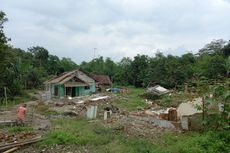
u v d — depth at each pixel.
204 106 13.57
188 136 13.83
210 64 53.66
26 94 46.09
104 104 32.31
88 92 49.94
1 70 39.22
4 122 18.25
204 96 13.52
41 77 66.19
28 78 60.56
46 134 14.62
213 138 11.33
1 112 26.47
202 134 13.07
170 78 59.53
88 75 51.56
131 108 29.58
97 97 41.28
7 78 42.34
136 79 76.56
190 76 58.59
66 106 31.19
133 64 77.44
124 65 87.06
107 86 69.75
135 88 69.06
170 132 15.46
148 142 13.01
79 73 49.94
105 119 20.88
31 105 33.06
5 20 38.34
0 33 38.47
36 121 20.16
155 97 42.69
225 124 12.27
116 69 91.38
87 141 13.35
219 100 13.03
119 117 21.75
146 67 75.69
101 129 16.41
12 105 34.03
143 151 11.30
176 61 64.25
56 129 16.11
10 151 11.84
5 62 39.81
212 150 10.37
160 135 14.72
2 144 12.60
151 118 20.36
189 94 17.67
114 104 32.62
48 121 20.17
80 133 14.72
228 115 12.43
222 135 11.56
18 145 12.56
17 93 43.78
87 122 19.61
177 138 13.57
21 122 18.39
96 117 22.69
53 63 85.00
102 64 95.88
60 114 24.97
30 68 61.69
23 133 15.20
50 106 31.05
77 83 47.31
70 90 47.16
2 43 38.59
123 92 53.31
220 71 50.59
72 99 40.09
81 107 29.77
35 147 12.70
